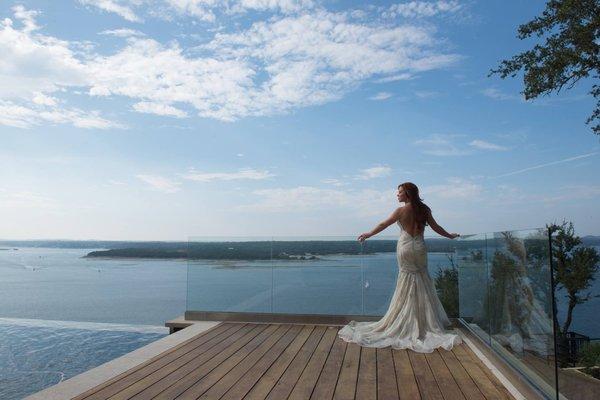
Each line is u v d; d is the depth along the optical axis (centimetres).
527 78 1151
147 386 351
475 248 481
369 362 419
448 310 578
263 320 615
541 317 294
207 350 462
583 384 651
